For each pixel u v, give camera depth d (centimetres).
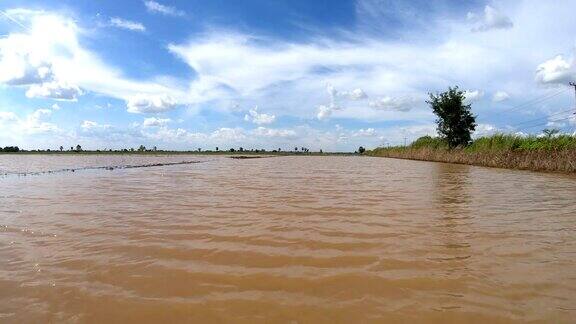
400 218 690
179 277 396
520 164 2300
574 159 1928
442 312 313
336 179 1529
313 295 348
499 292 353
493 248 496
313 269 416
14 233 588
